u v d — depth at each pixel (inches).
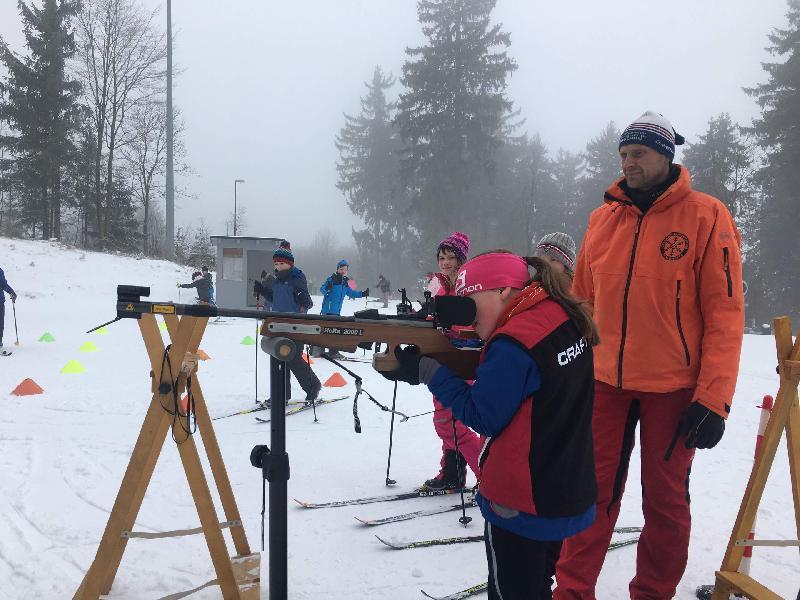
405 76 1654.8
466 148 1600.6
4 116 1299.2
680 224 90.4
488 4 1628.9
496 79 1599.4
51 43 1291.8
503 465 68.5
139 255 1115.3
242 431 214.7
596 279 98.2
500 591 72.3
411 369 77.1
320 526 135.7
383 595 106.8
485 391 66.7
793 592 108.7
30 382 268.2
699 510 148.8
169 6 1070.4
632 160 92.1
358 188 2500.0
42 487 156.3
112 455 183.2
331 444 200.8
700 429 83.4
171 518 138.9
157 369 90.9
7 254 886.4
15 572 113.0
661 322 90.5
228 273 755.4
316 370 353.7
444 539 128.5
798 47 1381.6
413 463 183.0
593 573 94.4
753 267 1496.1
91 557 119.3
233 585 95.3
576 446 70.0
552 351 66.8
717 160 1503.4
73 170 1360.7
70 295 792.9
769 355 482.6
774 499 157.5
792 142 1369.3
